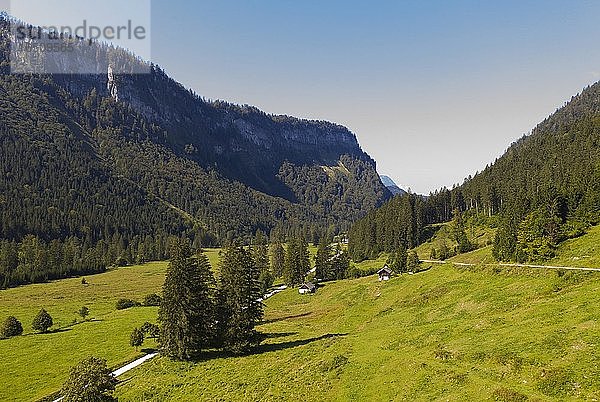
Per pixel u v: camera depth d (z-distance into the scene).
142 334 83.50
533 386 32.97
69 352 81.81
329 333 78.19
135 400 54.09
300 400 43.34
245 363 62.47
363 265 173.75
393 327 68.94
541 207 98.06
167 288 70.00
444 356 44.19
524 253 86.00
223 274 72.88
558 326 43.56
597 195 102.94
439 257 134.88
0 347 85.38
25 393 63.34
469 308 64.94
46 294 147.00
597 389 29.98
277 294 144.25
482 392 33.88
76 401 47.28
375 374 45.03
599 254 76.44
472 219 183.00
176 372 63.94
